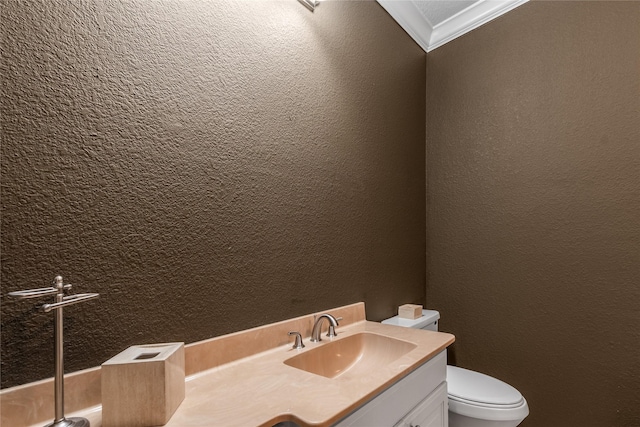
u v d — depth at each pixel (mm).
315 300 1282
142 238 804
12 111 629
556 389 1613
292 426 758
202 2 957
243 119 1050
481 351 1857
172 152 868
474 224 1913
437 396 1108
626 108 1467
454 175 2004
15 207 629
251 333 1018
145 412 616
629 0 1480
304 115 1276
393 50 1847
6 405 605
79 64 715
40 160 659
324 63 1386
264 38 1132
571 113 1610
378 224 1673
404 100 1932
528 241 1721
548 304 1649
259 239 1082
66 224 688
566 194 1612
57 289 612
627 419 1427
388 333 1258
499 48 1863
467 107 1972
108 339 741
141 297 799
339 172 1437
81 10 724
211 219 950
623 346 1445
